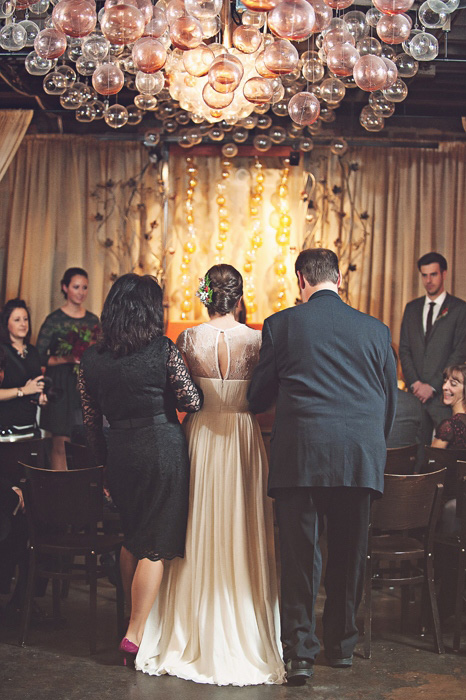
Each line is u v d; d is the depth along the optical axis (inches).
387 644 150.9
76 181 285.3
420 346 272.2
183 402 137.6
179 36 132.3
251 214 285.6
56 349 262.8
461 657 144.5
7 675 134.2
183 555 138.6
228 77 132.2
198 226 287.4
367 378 132.3
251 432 140.8
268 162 287.4
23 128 248.2
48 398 228.8
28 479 150.3
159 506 135.3
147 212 286.2
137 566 139.6
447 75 244.4
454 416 184.2
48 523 150.2
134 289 137.6
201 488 138.7
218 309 141.0
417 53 153.7
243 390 140.0
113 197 286.7
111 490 138.7
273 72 145.1
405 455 168.7
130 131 283.7
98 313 286.8
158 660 137.3
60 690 128.1
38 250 285.1
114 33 128.0
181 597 138.6
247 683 130.7
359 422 130.0
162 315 138.9
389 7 135.6
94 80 160.9
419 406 201.8
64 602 175.5
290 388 131.8
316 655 140.9
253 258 285.7
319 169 285.9
